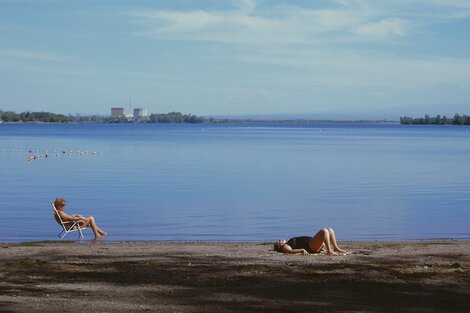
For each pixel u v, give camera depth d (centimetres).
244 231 2048
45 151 7100
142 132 16138
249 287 1095
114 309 938
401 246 1672
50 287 1088
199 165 5109
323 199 2894
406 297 1026
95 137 11806
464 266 1319
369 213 2478
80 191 3197
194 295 1034
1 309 929
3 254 1491
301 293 1051
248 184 3569
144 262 1370
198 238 1916
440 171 4556
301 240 1530
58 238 1922
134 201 2792
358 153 6956
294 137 13050
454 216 2409
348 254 1489
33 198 2889
